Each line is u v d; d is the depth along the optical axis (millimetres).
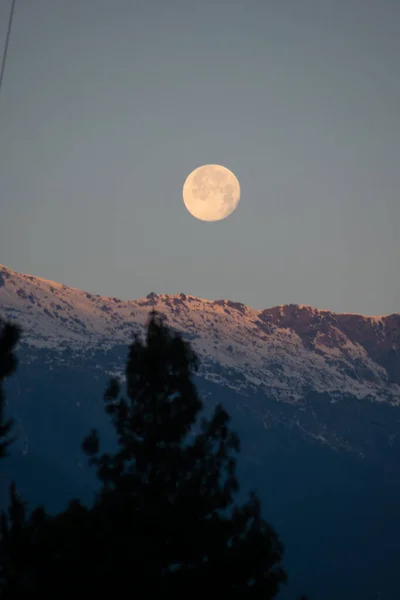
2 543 178375
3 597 170875
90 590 170000
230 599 178375
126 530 181125
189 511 185000
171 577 179125
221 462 196500
